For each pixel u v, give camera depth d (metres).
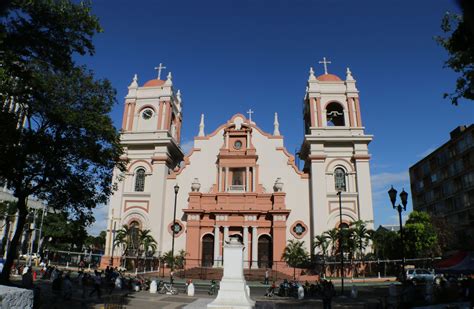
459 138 58.12
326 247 38.50
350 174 43.00
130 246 41.31
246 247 41.28
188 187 45.38
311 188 43.31
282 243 40.84
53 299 19.48
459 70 13.62
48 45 15.53
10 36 13.88
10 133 15.05
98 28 16.20
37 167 18.56
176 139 51.62
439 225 51.78
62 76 18.44
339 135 43.50
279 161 45.53
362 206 41.28
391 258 47.91
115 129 20.31
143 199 43.94
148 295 24.84
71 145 18.78
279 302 23.05
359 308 20.16
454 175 59.53
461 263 18.44
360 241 37.56
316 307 20.34
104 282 28.00
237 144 46.72
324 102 45.88
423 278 31.53
